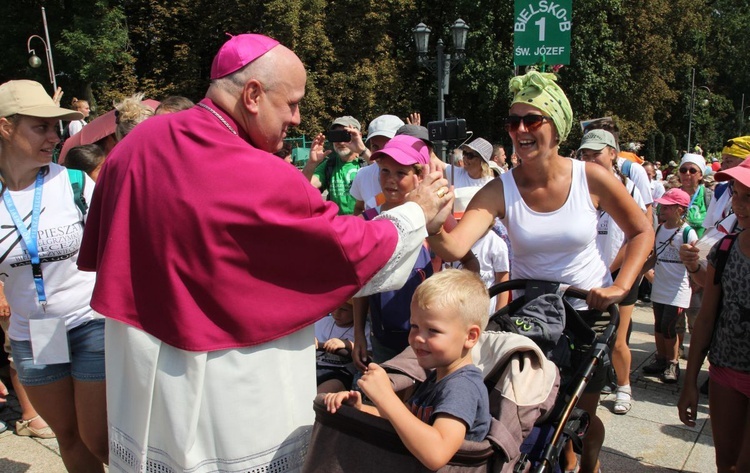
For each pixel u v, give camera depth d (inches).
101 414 111.3
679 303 196.2
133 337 69.4
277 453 72.7
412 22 1048.8
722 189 182.9
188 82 887.7
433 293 77.8
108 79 866.1
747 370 109.2
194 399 68.2
